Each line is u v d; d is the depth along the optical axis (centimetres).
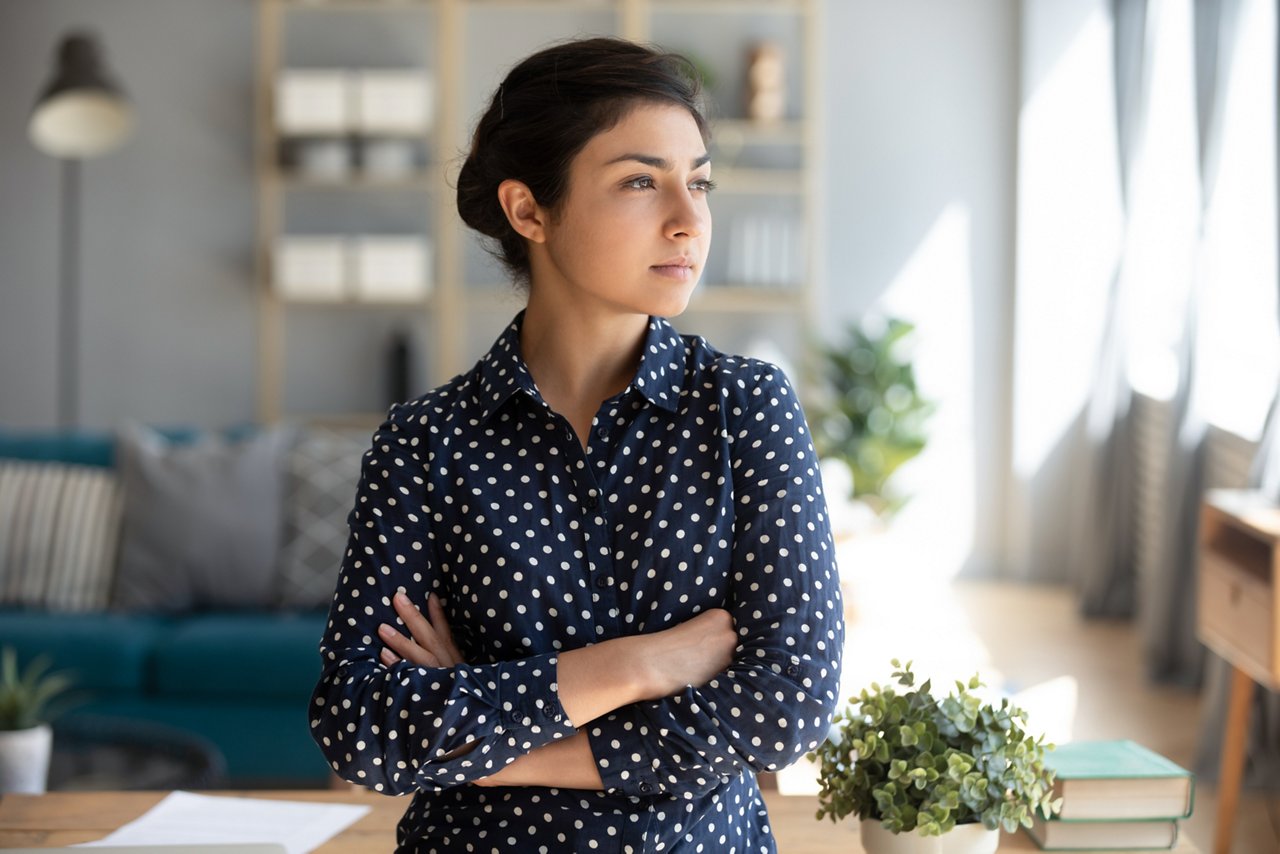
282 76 605
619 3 623
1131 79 542
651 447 120
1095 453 566
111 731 304
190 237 634
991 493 646
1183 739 408
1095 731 418
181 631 383
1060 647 523
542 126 119
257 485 419
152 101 631
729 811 119
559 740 113
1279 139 393
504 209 123
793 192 631
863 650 358
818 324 623
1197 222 450
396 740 113
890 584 414
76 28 628
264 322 625
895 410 586
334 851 149
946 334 643
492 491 119
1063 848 148
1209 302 452
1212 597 329
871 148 639
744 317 644
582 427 123
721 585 118
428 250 619
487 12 633
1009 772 133
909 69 636
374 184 628
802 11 623
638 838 114
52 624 388
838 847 149
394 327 638
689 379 123
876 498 592
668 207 117
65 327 630
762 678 113
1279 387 371
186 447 431
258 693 372
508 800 115
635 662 112
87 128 557
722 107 630
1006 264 639
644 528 118
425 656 119
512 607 117
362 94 604
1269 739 381
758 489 119
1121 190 555
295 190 632
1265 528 295
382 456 122
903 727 133
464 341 637
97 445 438
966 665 352
